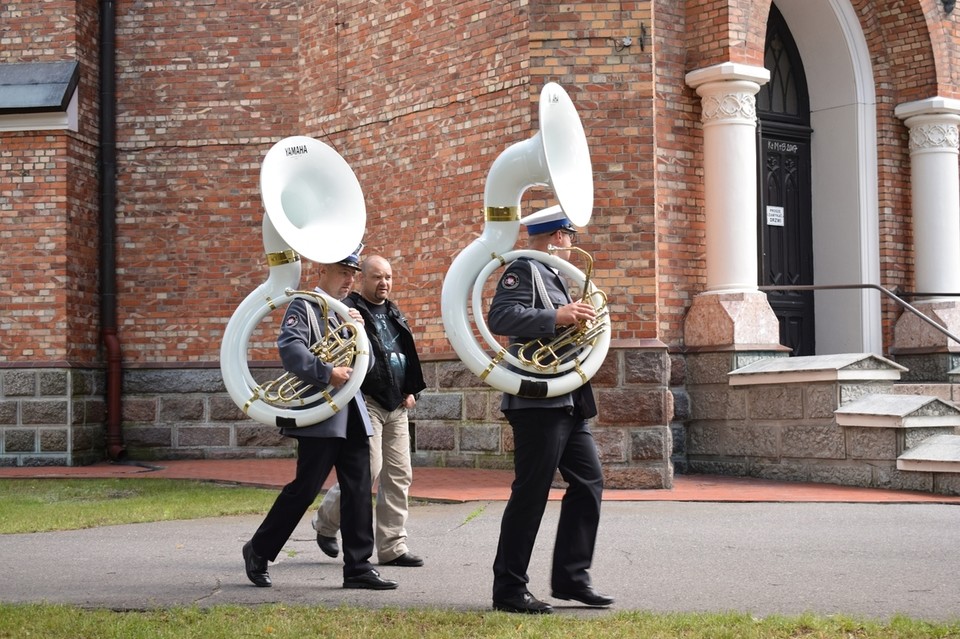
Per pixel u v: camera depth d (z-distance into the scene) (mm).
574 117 6797
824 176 16875
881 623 5945
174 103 17547
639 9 12953
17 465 16422
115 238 17500
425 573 7812
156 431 17359
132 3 17672
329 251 7258
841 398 13078
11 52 17000
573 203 6562
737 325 14211
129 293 17516
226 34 17469
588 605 6625
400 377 8188
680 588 7156
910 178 16875
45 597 6883
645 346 12781
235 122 17422
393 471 8156
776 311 16500
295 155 7367
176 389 17359
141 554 8609
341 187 7492
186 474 14906
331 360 7273
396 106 15672
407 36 15531
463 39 14719
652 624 5906
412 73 15445
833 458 13078
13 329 16578
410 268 15398
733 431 14141
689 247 14719
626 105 12945
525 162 6676
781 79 16922
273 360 17078
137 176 17562
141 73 17625
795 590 7055
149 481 14109
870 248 16500
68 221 16625
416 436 15109
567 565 6613
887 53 16734
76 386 16625
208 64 17500
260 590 7176
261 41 17406
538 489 6465
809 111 17062
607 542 9008
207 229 17453
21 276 16578
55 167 16594
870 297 16422
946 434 12695
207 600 6809
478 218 14492
